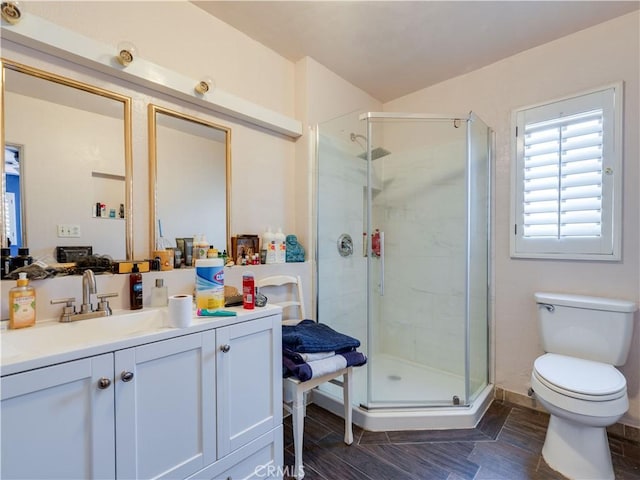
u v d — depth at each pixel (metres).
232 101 1.80
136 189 1.49
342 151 2.23
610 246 1.78
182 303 1.12
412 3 1.67
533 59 2.06
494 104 2.24
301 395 1.46
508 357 2.17
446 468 1.50
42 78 1.23
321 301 2.25
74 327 1.14
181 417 1.09
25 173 1.19
